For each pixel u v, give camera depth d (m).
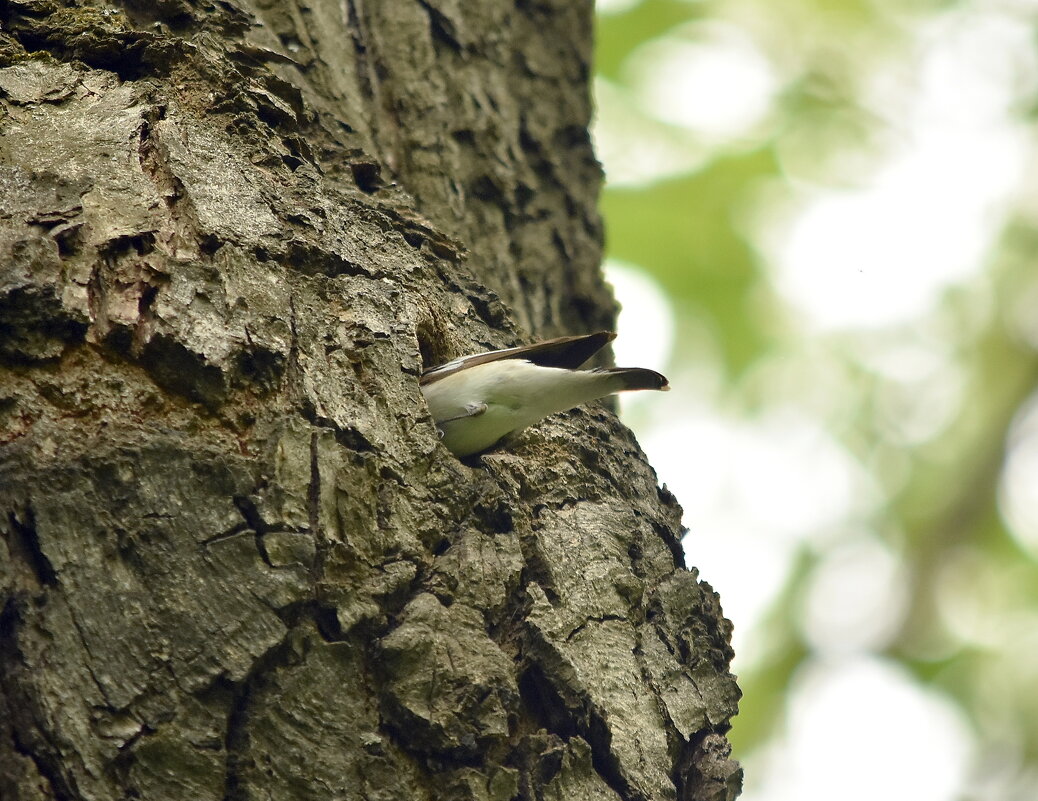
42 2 8.24
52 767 5.18
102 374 6.17
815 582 20.05
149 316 6.39
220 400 6.30
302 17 9.59
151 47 8.02
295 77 9.19
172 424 6.16
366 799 5.66
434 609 6.30
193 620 5.63
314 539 6.02
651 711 7.00
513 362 7.96
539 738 6.36
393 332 7.23
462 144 10.14
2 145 7.07
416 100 9.95
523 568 6.90
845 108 19.38
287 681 5.73
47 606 5.46
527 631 6.69
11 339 6.06
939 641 20.22
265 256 6.94
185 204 6.95
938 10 20.20
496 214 10.08
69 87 7.59
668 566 7.93
